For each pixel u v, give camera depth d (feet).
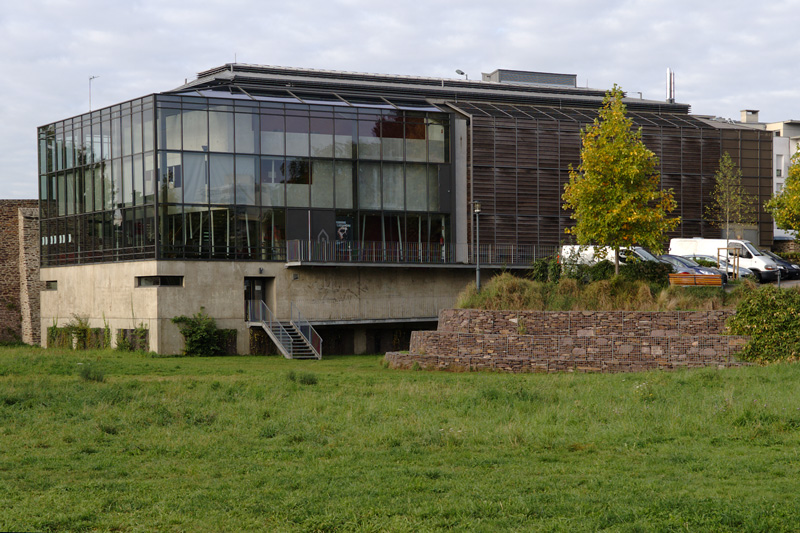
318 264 157.99
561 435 56.03
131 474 46.80
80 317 168.86
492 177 182.09
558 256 128.26
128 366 115.24
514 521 36.35
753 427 56.08
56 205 176.65
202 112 153.99
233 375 104.12
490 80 239.71
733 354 100.48
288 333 148.05
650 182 130.82
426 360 110.63
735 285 121.39
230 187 155.74
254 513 38.11
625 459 49.21
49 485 44.01
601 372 103.24
